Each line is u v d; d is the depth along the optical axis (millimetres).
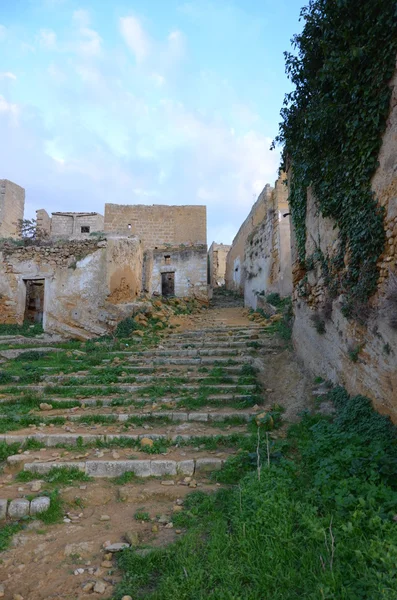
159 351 9609
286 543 2902
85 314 11977
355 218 5023
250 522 3162
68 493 4066
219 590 2557
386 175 4379
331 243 6086
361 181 4879
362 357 5000
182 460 4590
